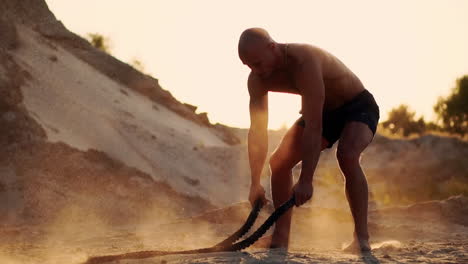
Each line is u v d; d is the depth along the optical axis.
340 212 10.62
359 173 5.41
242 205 10.25
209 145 21.23
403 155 27.84
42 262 5.71
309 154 5.17
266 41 5.14
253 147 5.49
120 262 4.97
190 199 14.95
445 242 7.19
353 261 4.64
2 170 12.87
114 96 20.06
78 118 16.39
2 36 18.34
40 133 14.20
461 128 43.50
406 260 4.80
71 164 13.55
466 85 43.66
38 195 12.38
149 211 13.29
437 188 22.44
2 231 8.99
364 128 5.47
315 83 5.19
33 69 17.58
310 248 6.33
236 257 4.82
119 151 15.80
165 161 17.19
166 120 21.56
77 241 7.68
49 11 21.73
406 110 41.66
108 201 12.93
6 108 14.47
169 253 5.20
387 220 10.85
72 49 21.61
